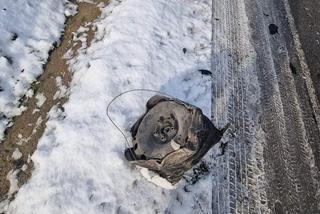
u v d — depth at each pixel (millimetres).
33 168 1578
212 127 1402
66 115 1688
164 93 1791
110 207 1472
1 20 1938
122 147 1594
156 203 1507
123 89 1754
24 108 1773
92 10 2098
